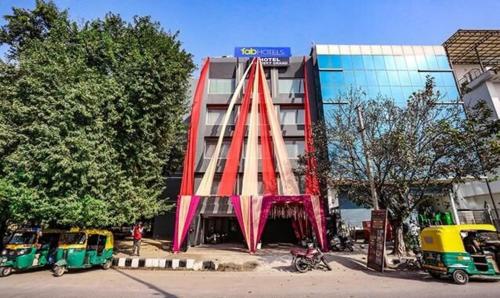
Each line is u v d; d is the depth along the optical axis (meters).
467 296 8.59
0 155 13.94
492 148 13.16
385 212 13.73
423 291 9.34
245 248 22.91
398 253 16.41
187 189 24.03
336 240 20.77
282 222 29.22
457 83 30.61
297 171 23.45
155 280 11.83
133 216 16.81
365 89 30.08
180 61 22.81
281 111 30.64
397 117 15.56
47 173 13.55
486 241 11.51
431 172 14.71
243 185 23.97
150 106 18.45
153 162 19.19
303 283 11.13
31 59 15.30
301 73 32.06
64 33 18.61
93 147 14.68
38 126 13.45
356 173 16.47
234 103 28.94
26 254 12.97
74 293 9.40
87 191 14.71
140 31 21.91
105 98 16.25
